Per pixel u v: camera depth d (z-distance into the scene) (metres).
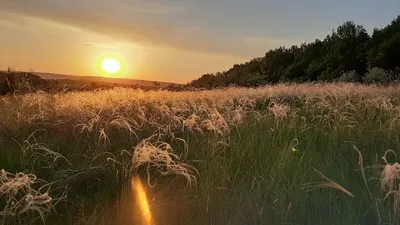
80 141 4.43
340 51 47.19
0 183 2.84
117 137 4.72
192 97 10.56
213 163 3.58
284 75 47.66
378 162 3.57
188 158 3.97
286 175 3.27
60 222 2.58
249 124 5.50
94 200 2.90
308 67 48.50
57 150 4.04
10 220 2.49
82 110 6.23
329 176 3.21
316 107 7.04
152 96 10.62
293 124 5.30
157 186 3.14
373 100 6.96
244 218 2.60
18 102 7.14
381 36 45.91
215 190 2.94
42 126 5.27
